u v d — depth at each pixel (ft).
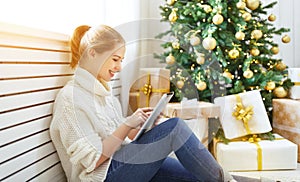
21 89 3.42
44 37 3.86
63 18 5.15
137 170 3.86
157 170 4.03
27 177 3.57
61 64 4.43
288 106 6.77
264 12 7.39
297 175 5.64
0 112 3.08
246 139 6.34
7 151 3.17
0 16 3.66
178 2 7.01
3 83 3.11
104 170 3.73
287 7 9.01
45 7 4.64
